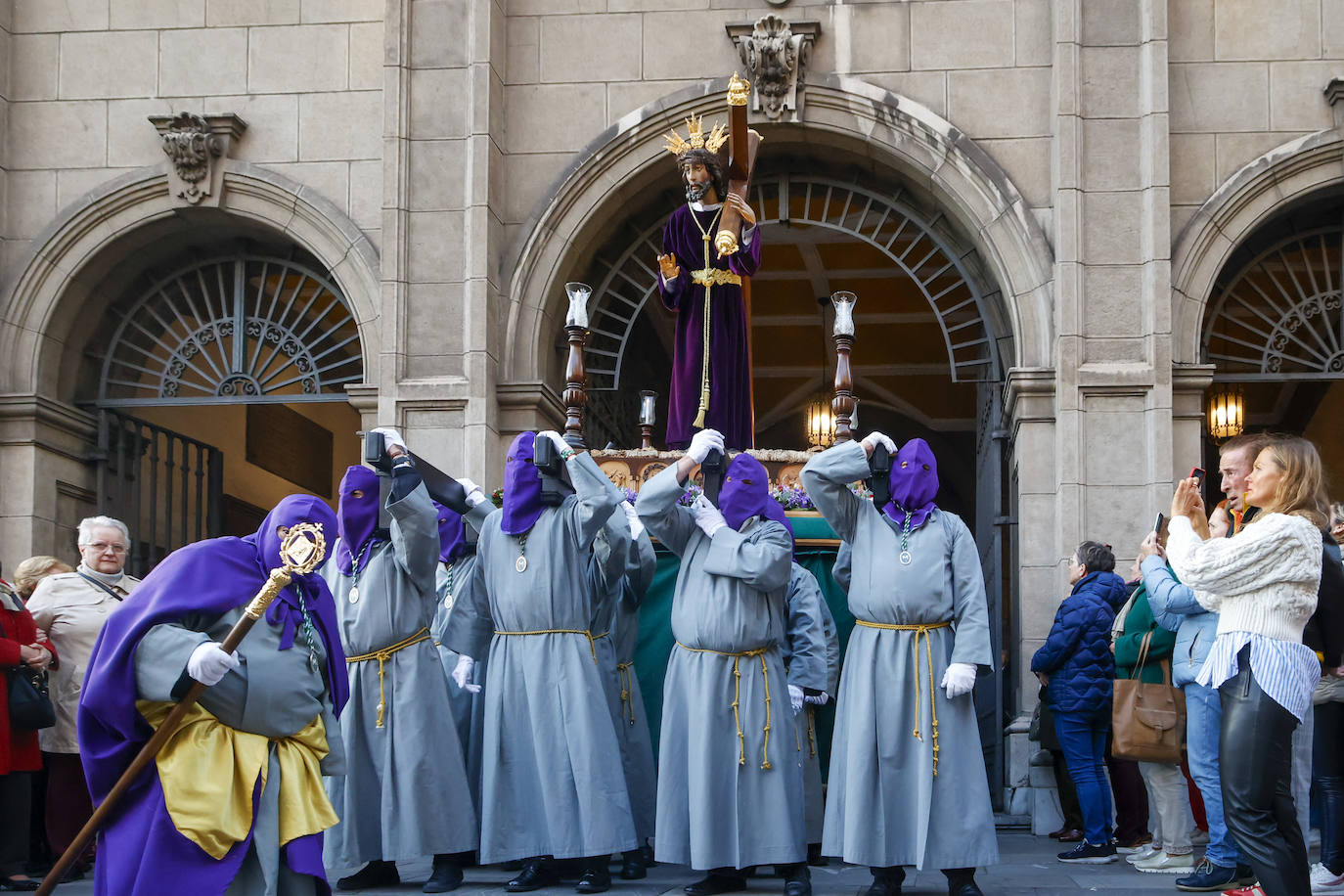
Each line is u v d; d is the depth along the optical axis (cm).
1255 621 504
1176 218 1033
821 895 643
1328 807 624
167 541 1200
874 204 1127
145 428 1249
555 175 1088
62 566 827
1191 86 1046
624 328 1197
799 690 674
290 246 1152
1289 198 1027
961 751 604
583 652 658
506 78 1098
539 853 647
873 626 620
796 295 1677
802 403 1853
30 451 1099
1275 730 496
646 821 706
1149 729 727
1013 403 1045
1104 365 1000
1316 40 1043
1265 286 1135
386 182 1062
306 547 458
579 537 659
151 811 445
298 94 1115
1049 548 1008
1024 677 999
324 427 1672
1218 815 651
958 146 1049
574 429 798
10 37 1135
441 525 747
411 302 1055
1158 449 984
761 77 1066
